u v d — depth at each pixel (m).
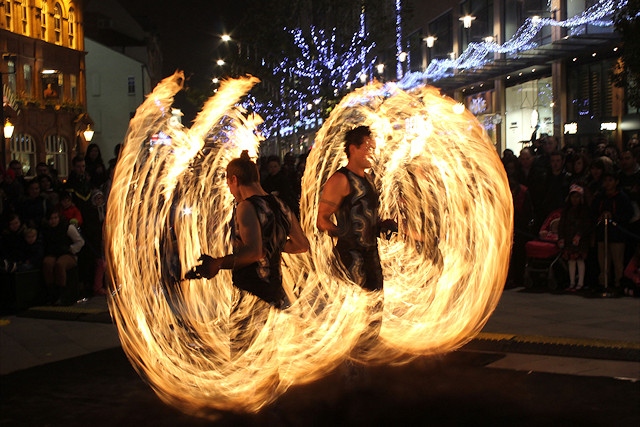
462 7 32.06
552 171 10.95
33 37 40.06
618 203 9.62
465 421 5.12
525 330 7.75
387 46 27.39
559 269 10.23
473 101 32.66
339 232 5.64
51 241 10.04
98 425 5.29
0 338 8.00
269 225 4.96
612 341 7.14
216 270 4.79
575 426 5.04
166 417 5.36
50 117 40.66
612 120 22.58
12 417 5.49
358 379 5.72
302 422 5.12
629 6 14.43
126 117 57.41
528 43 25.41
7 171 14.88
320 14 25.23
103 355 7.14
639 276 9.45
